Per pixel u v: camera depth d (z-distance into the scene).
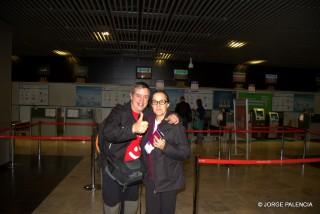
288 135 12.27
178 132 2.48
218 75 12.11
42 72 11.25
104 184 2.55
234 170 6.46
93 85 11.10
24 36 7.60
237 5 4.74
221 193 4.82
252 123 11.88
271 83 12.55
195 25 6.14
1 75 5.93
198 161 3.35
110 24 6.29
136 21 6.02
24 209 3.89
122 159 2.46
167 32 6.88
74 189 4.76
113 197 2.53
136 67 11.51
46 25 6.43
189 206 4.19
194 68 11.91
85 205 4.09
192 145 10.09
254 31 6.52
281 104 12.42
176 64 11.73
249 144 9.84
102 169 2.58
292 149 9.70
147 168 2.49
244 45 8.11
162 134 2.45
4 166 6.14
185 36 7.22
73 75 11.33
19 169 5.95
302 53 9.26
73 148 8.65
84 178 5.41
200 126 10.39
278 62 11.35
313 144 11.12
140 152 2.53
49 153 7.74
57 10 5.32
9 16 5.74
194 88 11.62
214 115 11.76
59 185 4.95
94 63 11.39
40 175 5.55
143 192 4.66
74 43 8.49
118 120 2.39
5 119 6.14
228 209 4.12
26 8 5.21
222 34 6.89
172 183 2.45
